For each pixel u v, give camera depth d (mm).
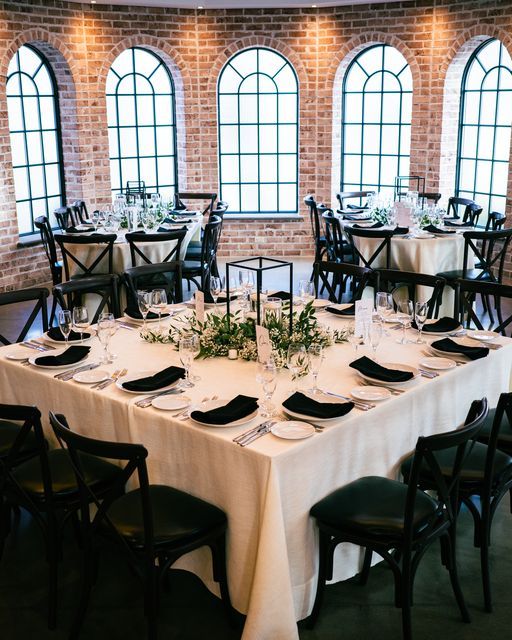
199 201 10047
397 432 3221
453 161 9266
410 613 2824
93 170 9266
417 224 7199
